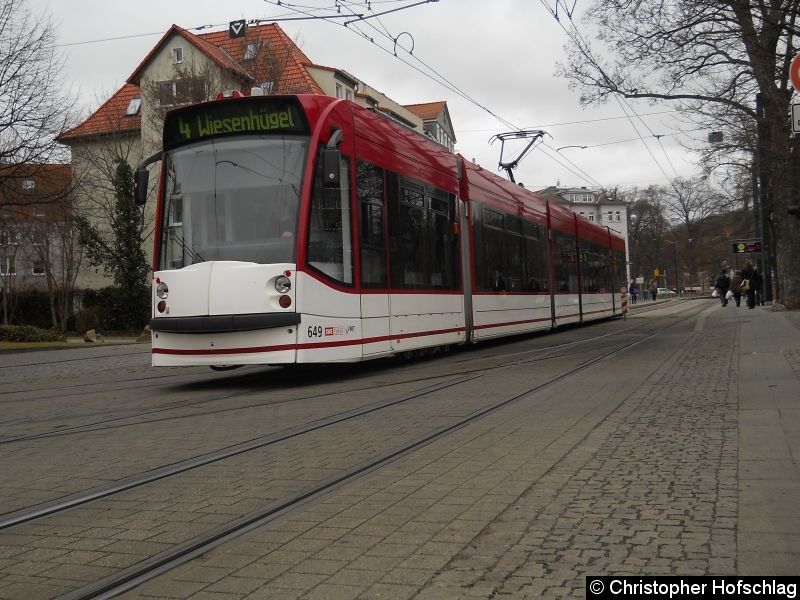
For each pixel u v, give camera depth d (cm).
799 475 538
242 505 520
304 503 519
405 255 1362
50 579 395
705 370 1180
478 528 447
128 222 3756
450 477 573
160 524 484
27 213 2891
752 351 1412
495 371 1282
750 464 574
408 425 798
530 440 698
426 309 1431
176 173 1170
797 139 1711
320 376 1318
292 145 1127
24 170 2648
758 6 1538
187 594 366
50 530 479
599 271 2967
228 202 1132
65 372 1602
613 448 650
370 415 871
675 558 385
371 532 449
